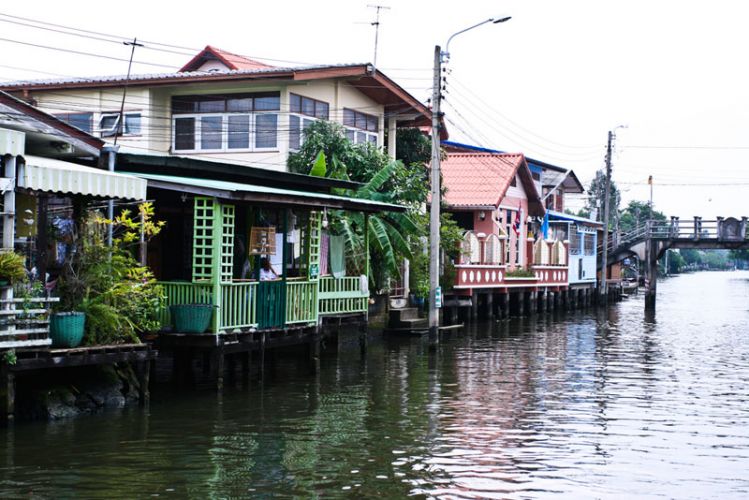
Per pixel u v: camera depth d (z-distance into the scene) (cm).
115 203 1616
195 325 1580
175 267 1944
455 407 1619
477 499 1038
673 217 4772
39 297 1358
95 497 1002
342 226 2239
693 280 12106
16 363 1266
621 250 4950
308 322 1908
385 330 2780
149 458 1177
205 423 1402
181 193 1761
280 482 1084
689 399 1761
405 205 2684
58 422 1357
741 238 4678
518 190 4328
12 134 1259
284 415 1494
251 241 1788
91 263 1463
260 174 2048
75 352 1339
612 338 3048
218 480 1084
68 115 2656
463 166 4119
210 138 2559
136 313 1502
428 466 1181
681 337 3127
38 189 1288
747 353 2614
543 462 1221
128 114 2589
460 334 3077
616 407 1656
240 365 2031
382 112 2984
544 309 4247
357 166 2614
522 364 2269
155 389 1678
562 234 4781
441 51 2364
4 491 1012
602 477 1150
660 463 1230
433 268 2381
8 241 1273
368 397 1698
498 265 3631
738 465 1227
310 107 2602
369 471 1146
